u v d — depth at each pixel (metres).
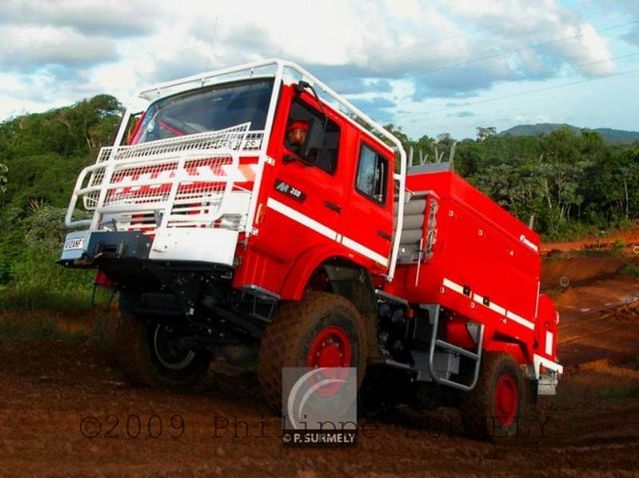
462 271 9.14
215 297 6.88
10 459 4.23
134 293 7.59
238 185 6.65
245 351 7.61
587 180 78.12
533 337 10.97
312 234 7.10
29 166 70.88
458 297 9.06
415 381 9.30
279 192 6.75
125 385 8.51
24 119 103.50
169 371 8.47
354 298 7.65
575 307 35.16
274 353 6.50
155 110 8.06
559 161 100.31
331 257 7.29
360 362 7.10
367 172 7.96
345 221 7.53
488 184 81.19
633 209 73.81
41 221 34.91
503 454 6.87
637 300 35.66
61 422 5.45
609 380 20.88
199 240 6.29
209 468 4.48
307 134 6.89
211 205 6.60
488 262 9.75
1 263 24.44
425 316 8.84
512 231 10.46
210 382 9.74
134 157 7.44
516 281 10.50
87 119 96.00
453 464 5.83
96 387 8.04
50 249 30.58
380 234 8.05
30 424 5.26
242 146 6.71
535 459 6.45
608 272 43.72
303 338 6.54
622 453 7.01
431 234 8.74
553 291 39.16
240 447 5.45
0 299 17.03
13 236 34.97
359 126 7.86
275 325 6.62
